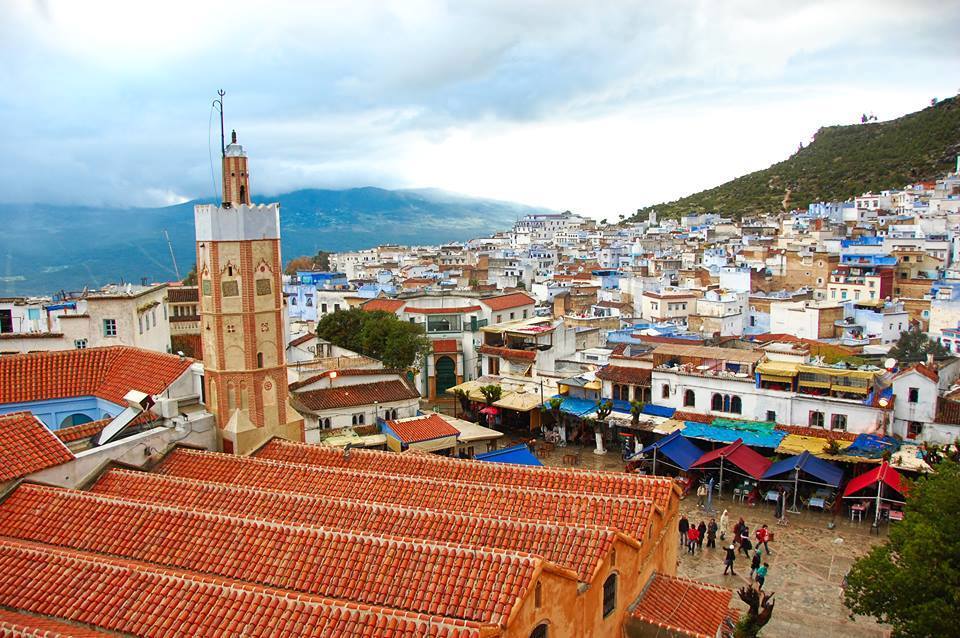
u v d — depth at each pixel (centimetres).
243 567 2570
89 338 6481
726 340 8938
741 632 2797
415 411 6738
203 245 4231
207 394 4391
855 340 9700
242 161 4356
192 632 2175
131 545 2783
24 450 3400
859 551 4819
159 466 3900
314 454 4081
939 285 11500
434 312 9712
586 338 9344
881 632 3897
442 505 3198
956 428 5616
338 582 2416
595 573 2525
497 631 2014
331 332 8862
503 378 8062
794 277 14212
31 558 2602
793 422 6181
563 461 6650
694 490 5975
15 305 7362
